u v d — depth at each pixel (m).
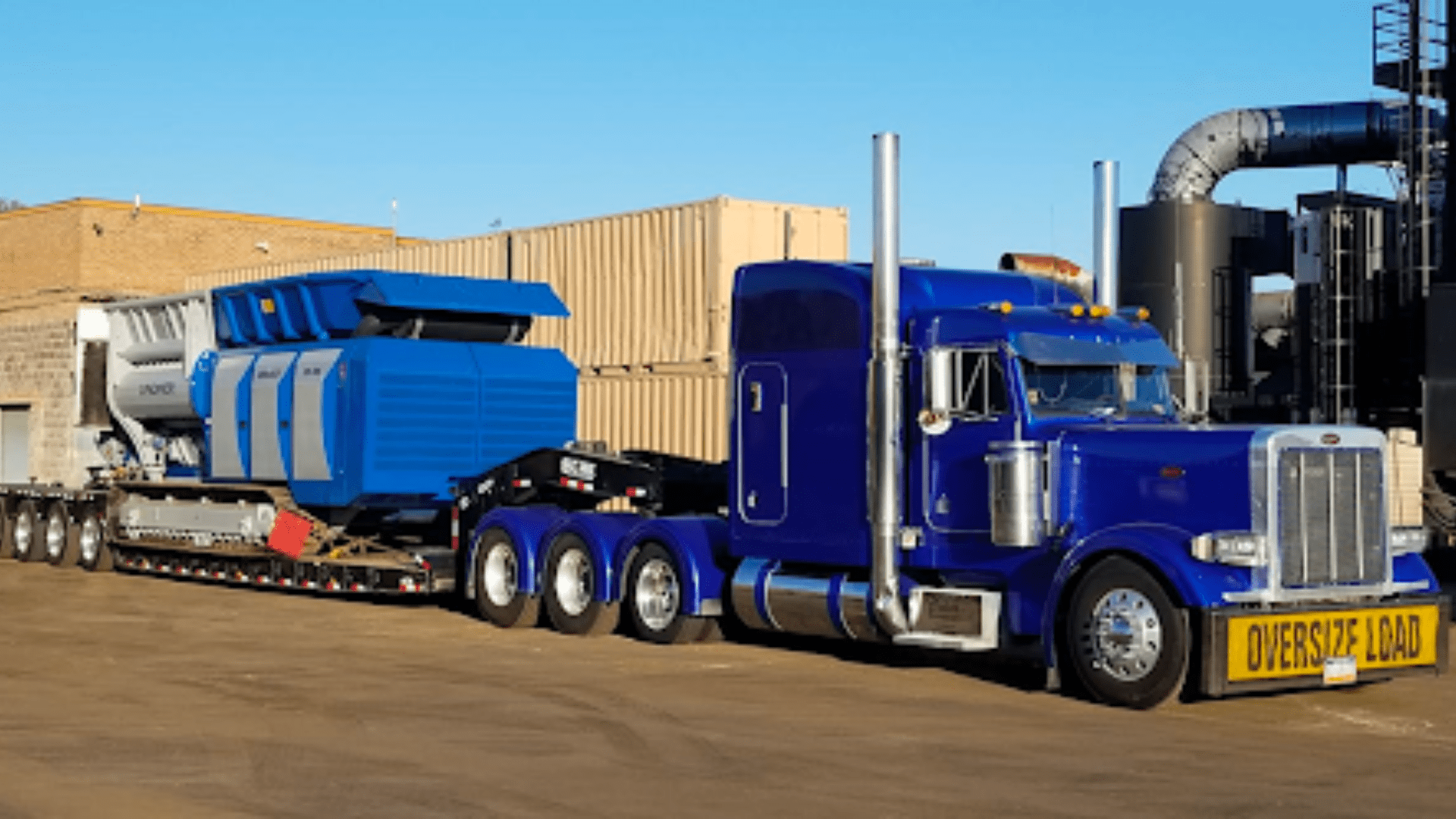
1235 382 31.16
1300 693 12.28
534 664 13.67
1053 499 12.21
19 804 8.27
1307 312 29.84
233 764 9.33
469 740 10.09
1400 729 10.87
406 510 18.75
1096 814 8.13
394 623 16.92
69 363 28.59
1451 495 20.97
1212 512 11.51
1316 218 29.62
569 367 19.36
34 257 36.34
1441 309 21.02
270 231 38.19
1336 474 11.66
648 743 10.01
